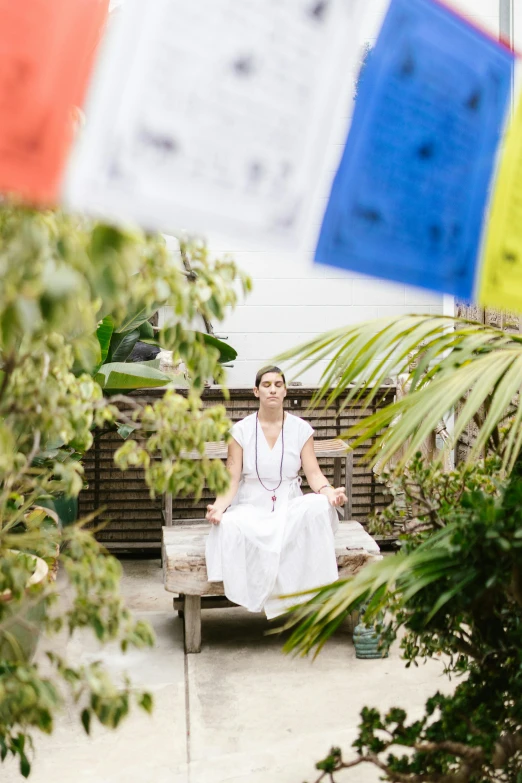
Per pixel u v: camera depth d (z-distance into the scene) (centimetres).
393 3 116
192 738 310
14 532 331
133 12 93
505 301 133
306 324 591
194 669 377
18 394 147
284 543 394
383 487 565
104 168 93
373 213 117
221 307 146
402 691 352
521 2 493
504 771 188
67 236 105
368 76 116
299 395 558
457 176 125
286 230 107
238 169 102
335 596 167
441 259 125
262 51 101
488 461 219
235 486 418
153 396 522
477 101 125
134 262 106
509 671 198
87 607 164
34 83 89
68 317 101
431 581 172
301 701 343
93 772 286
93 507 557
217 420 172
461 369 157
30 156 89
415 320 177
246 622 444
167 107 96
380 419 170
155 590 499
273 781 277
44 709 150
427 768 184
